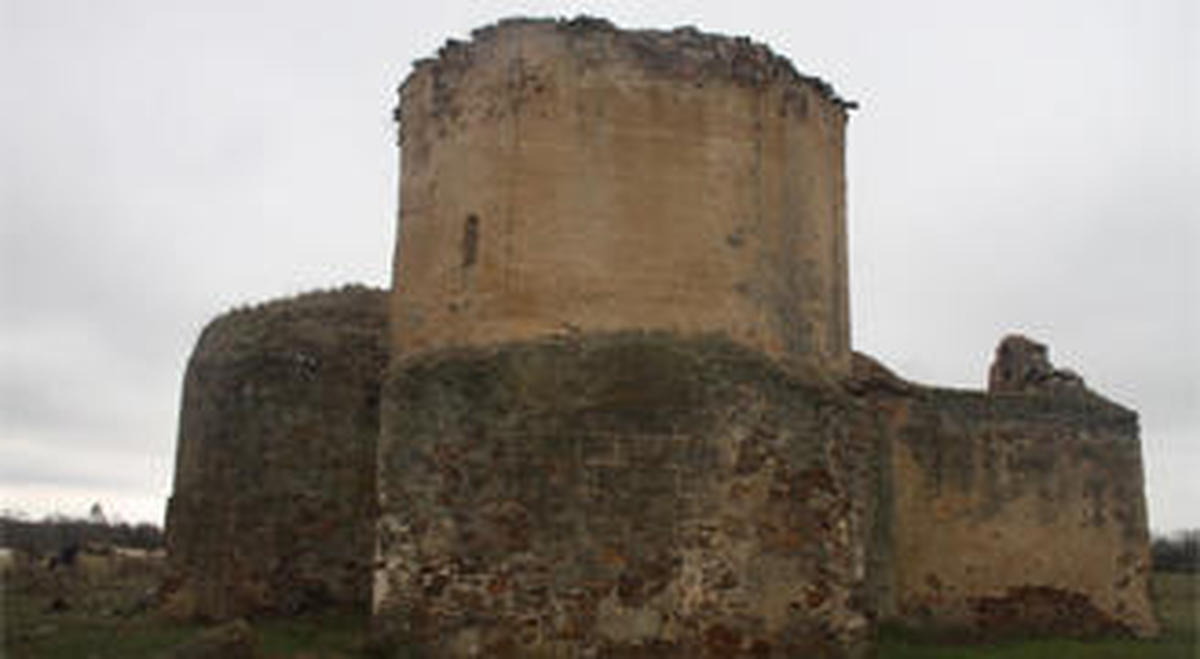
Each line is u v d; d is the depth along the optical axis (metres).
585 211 10.66
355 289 16.25
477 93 11.18
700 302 10.65
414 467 10.41
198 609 14.17
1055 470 15.77
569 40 10.95
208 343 15.59
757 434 10.44
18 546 27.66
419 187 11.59
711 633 9.83
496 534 10.00
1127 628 15.70
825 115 12.30
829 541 10.66
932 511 14.91
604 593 9.77
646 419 10.12
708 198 10.90
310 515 14.33
